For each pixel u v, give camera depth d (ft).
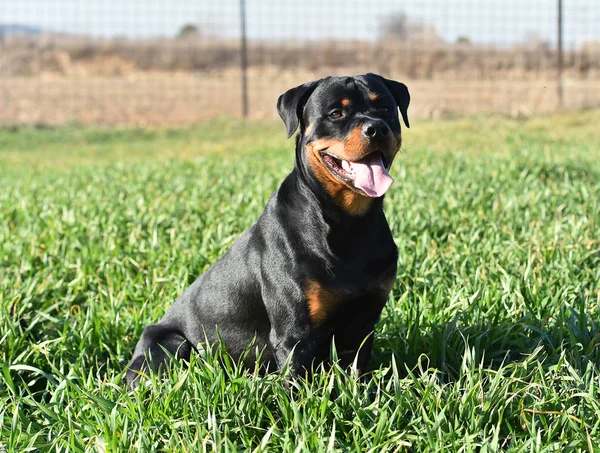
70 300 16.26
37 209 24.76
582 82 67.77
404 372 12.73
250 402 10.57
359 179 11.39
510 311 13.73
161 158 40.78
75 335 13.83
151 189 28.22
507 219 20.86
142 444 9.56
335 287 11.51
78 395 11.29
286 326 11.74
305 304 11.58
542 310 13.83
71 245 19.94
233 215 22.16
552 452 9.56
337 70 85.97
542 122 48.70
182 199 25.58
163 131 54.85
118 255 18.92
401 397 10.32
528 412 10.42
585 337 12.71
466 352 11.28
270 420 10.65
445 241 19.53
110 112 64.18
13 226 23.00
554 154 33.53
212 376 11.04
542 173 28.19
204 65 95.50
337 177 11.48
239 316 12.57
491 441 9.80
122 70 91.76
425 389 10.60
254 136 50.19
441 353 12.49
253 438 10.09
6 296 15.49
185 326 13.35
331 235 11.58
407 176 27.94
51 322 14.88
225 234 20.02
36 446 10.21
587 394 10.32
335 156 11.68
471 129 46.57
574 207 22.00
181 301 13.67
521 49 75.25
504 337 12.73
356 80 12.41
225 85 74.59
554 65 75.10
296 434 9.84
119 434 10.00
